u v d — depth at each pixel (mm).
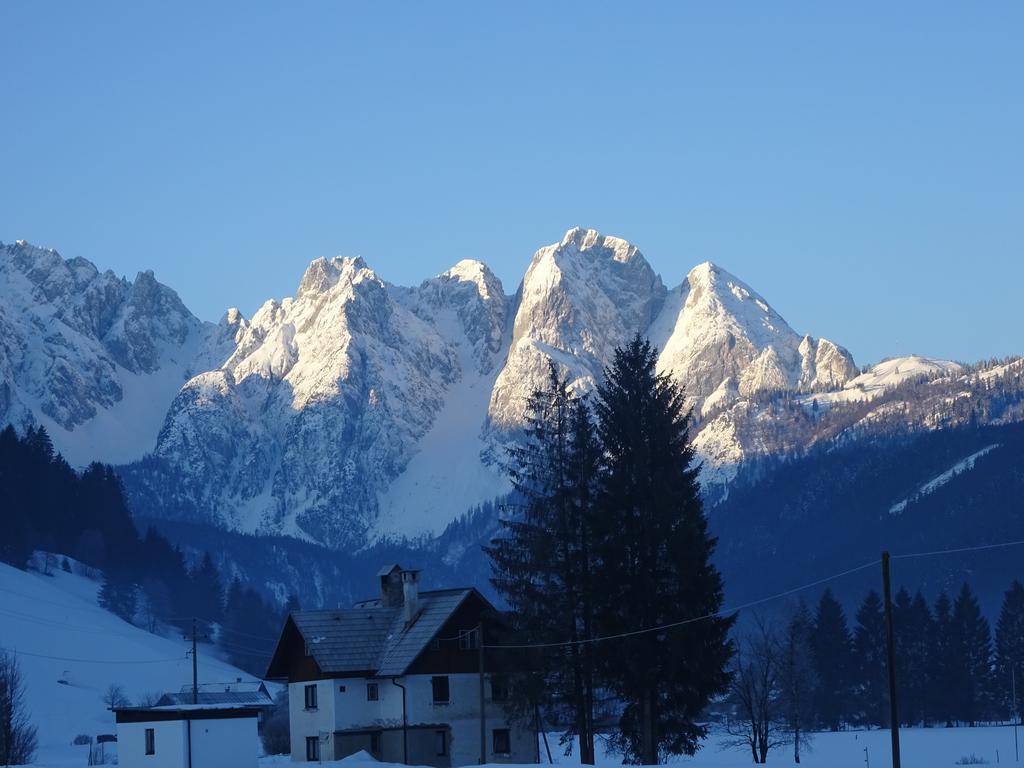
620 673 98688
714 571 100812
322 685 117250
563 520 103875
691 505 102000
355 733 115125
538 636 102500
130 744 101250
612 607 100250
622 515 101125
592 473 105062
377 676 116125
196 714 97562
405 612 119312
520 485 107438
